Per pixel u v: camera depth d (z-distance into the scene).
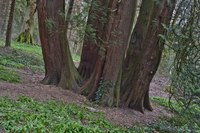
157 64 14.61
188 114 9.80
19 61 21.94
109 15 13.78
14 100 11.05
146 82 14.70
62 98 13.37
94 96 14.21
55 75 15.76
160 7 13.32
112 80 14.09
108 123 10.76
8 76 15.24
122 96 14.64
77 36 12.90
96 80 14.27
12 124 8.06
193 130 10.41
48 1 14.85
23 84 14.47
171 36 9.17
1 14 38.47
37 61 24.11
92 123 10.38
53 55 15.61
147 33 14.29
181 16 9.04
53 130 8.23
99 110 12.91
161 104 18.34
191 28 8.80
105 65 14.12
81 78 16.44
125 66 14.89
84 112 11.64
